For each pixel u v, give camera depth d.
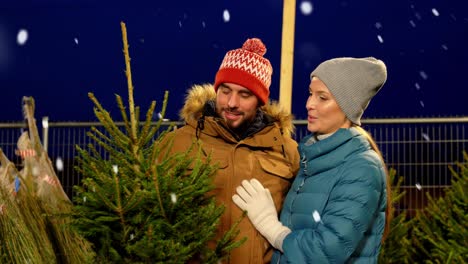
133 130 2.50
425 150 6.56
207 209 2.56
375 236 2.63
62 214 2.57
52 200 3.37
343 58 2.68
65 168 6.87
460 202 4.14
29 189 3.36
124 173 2.50
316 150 2.62
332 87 2.60
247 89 2.89
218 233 2.79
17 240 3.07
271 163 2.94
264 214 2.69
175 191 2.47
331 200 2.54
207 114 3.02
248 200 2.73
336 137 2.59
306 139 2.79
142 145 2.52
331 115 2.63
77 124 6.90
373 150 2.68
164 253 2.40
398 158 6.60
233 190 2.83
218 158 2.87
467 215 3.99
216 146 2.92
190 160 2.63
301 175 2.75
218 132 2.93
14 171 3.43
